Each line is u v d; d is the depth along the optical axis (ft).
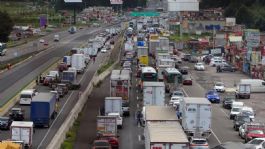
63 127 317.42
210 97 477.77
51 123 363.76
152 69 519.19
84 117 392.06
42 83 549.54
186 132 306.14
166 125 272.72
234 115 397.19
